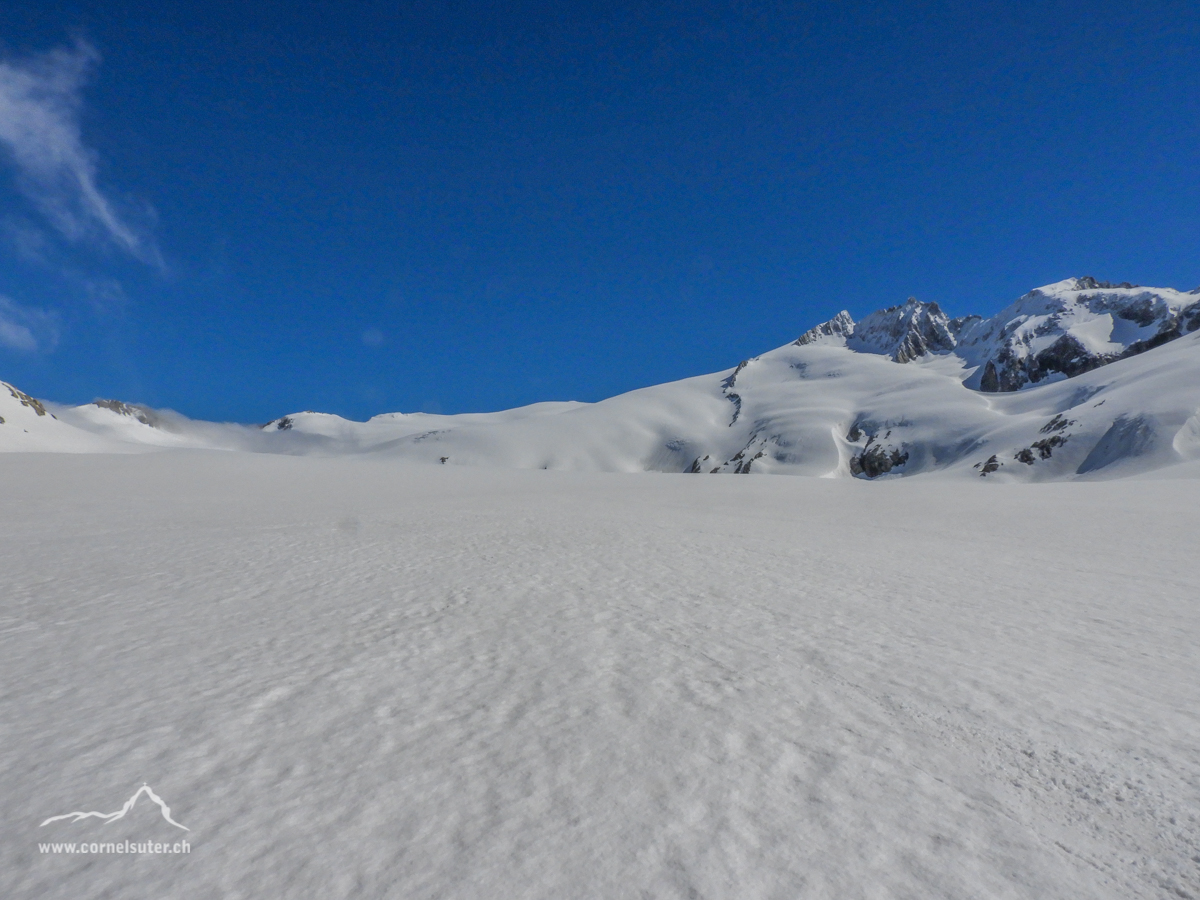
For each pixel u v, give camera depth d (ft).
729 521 69.77
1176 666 18.99
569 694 16.11
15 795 10.92
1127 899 8.43
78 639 21.21
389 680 17.16
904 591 30.86
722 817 10.34
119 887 8.64
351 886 8.63
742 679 17.40
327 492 118.62
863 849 9.51
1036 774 11.95
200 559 39.40
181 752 12.64
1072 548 47.96
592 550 45.27
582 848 9.49
